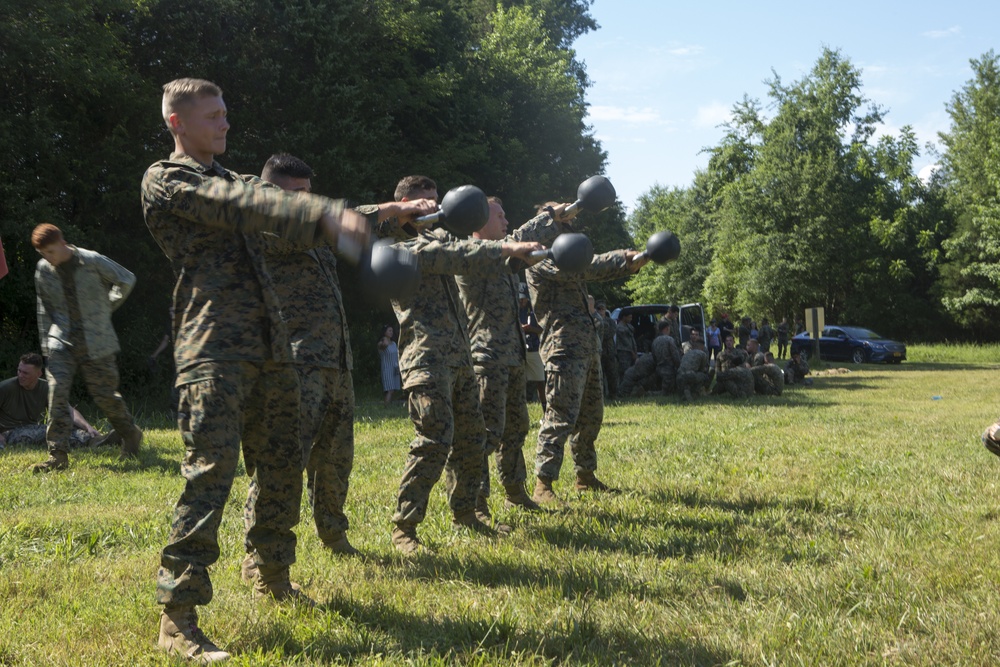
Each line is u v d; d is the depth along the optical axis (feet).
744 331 101.91
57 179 54.08
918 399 59.47
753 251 162.40
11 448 30.83
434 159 73.05
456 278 18.85
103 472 26.40
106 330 27.12
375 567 14.67
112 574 14.32
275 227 9.70
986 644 10.91
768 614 12.11
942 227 173.47
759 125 171.53
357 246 9.15
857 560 14.92
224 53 61.98
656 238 18.48
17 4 50.72
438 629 11.68
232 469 10.87
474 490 17.49
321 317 13.89
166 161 11.07
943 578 13.84
